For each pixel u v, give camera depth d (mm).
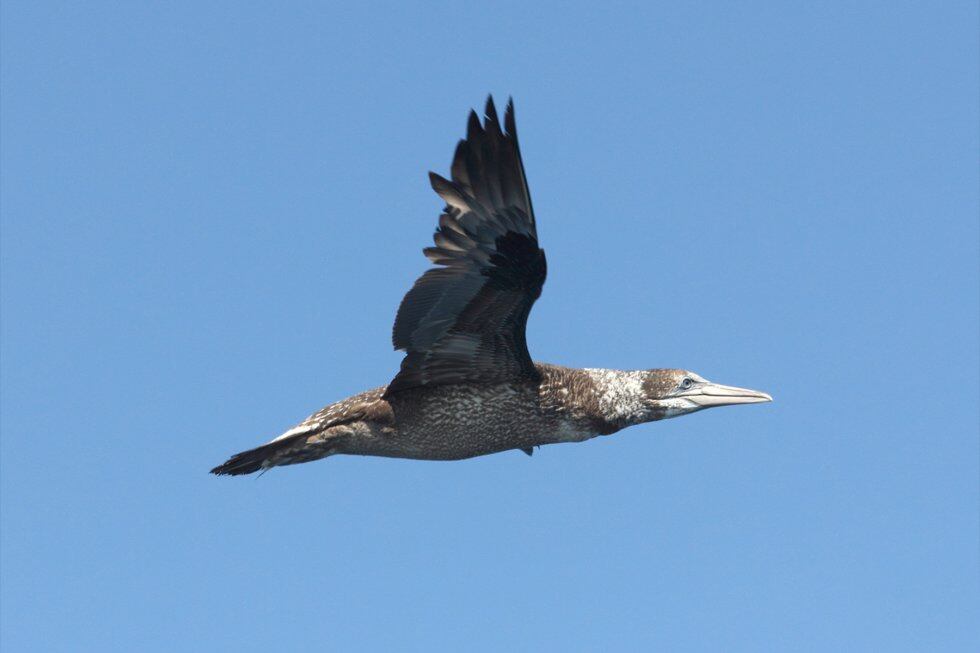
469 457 18812
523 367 18078
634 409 19359
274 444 17922
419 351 17469
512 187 16078
